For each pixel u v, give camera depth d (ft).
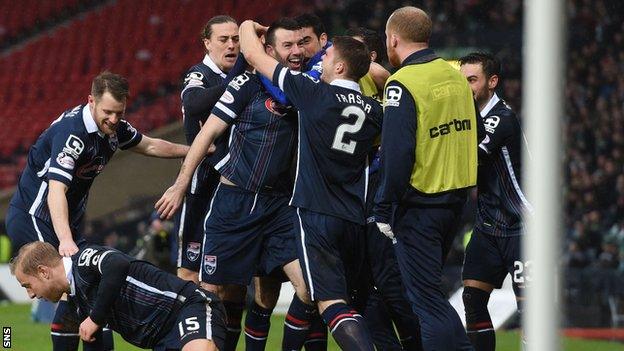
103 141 67.97
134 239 196.24
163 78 255.91
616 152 183.01
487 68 70.79
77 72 270.26
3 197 214.07
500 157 71.26
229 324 71.00
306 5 256.32
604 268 149.38
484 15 231.50
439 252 62.44
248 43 63.67
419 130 60.95
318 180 62.44
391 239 63.05
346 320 60.34
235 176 67.05
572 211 174.09
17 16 289.33
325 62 63.67
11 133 249.96
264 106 66.18
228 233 67.31
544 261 28.02
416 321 67.15
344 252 64.18
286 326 68.59
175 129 221.87
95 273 56.44
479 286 74.79
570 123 195.52
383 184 60.18
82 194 70.13
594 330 128.57
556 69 27.35
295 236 64.28
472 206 163.84
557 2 27.25
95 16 283.38
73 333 69.82
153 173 207.92
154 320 57.52
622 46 217.15
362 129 62.59
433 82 61.31
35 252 57.16
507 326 123.24
